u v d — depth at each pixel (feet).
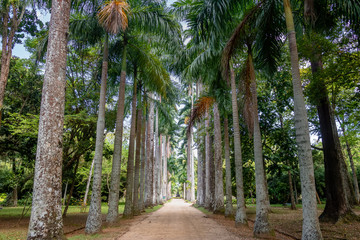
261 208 26.18
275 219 41.60
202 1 32.68
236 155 35.04
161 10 41.01
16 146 48.78
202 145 80.02
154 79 47.06
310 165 19.10
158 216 52.37
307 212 18.35
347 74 26.99
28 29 48.55
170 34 40.91
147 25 40.06
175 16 44.68
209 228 32.50
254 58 37.01
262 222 25.59
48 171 19.63
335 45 26.66
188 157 141.69
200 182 89.40
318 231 17.81
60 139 20.84
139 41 45.83
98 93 47.55
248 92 33.22
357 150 91.71
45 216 18.93
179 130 134.72
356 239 23.93
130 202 48.62
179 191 294.05
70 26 37.60
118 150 39.68
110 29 30.09
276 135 51.85
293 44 21.61
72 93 46.06
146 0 41.50
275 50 31.27
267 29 30.07
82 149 46.57
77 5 35.63
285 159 55.06
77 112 45.98
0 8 38.19
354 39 26.71
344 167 56.80
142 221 42.65
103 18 30.73
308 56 28.68
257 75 46.70
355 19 24.63
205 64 45.52
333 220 32.17
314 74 29.78
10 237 27.43
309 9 23.12
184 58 53.36
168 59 63.21
